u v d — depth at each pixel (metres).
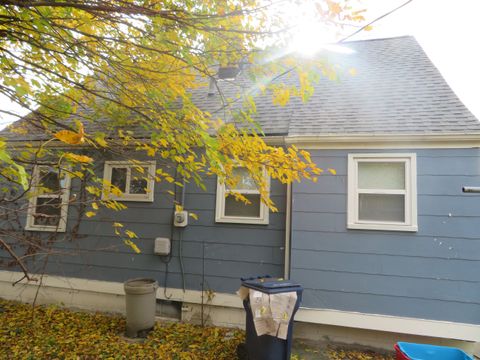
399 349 3.24
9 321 4.94
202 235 5.27
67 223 5.81
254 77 2.87
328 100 5.54
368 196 4.56
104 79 3.38
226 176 3.04
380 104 5.12
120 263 5.56
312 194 4.62
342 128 4.68
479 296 3.97
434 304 4.08
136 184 5.66
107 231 5.67
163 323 5.04
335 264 4.42
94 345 4.21
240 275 5.04
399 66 6.09
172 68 3.26
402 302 4.17
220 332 4.73
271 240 5.01
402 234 4.29
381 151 4.50
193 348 4.17
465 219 4.13
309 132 4.73
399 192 4.41
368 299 4.27
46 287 5.84
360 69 6.26
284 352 3.38
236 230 5.16
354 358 4.05
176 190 5.46
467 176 4.18
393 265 4.26
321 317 4.34
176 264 5.31
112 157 4.96
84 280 5.64
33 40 2.58
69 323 4.96
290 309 3.39
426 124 4.46
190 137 2.95
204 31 2.68
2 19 2.57
